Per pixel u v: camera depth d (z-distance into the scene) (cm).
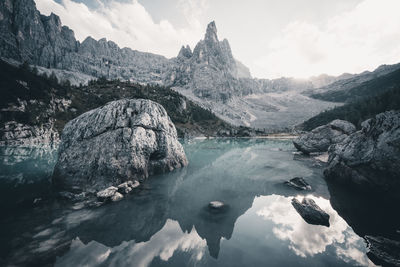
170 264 1062
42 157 4822
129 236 1361
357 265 1043
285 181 2798
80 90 15262
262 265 1052
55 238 1303
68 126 3084
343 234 1380
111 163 2533
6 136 7062
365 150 2361
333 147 3709
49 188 2381
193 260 1098
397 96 9906
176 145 3809
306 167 3800
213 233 1425
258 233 1420
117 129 2847
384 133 2169
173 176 3109
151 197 2191
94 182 2412
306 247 1231
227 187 2608
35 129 8094
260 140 13012
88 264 1046
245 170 3622
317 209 1684
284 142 11038
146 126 3128
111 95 16275
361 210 1802
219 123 19888
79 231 1409
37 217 1616
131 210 1823
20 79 9462
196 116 19825
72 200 2005
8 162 4134
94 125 2925
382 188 2083
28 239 1281
